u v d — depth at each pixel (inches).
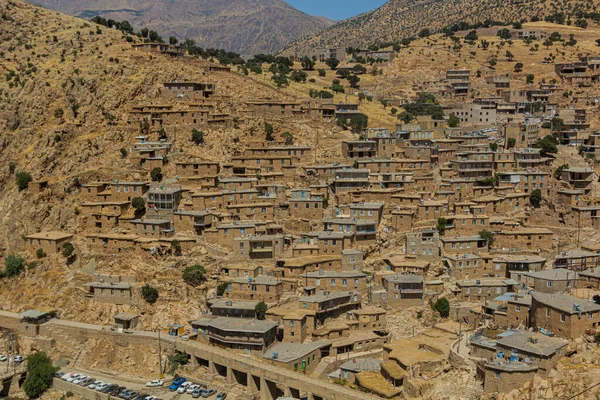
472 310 6850.4
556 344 5433.1
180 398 6363.2
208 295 7386.8
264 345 6515.8
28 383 6845.5
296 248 7652.6
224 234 7810.0
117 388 6624.0
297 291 7308.1
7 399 6820.9
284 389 6013.8
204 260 7672.2
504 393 5172.2
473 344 5831.7
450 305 7086.6
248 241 7647.6
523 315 6264.8
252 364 6240.2
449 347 6107.3
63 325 7377.0
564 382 5024.6
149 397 6368.1
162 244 7795.3
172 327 7145.7
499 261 7514.8
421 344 6254.9
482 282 7283.5
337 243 7652.6
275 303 7116.1
